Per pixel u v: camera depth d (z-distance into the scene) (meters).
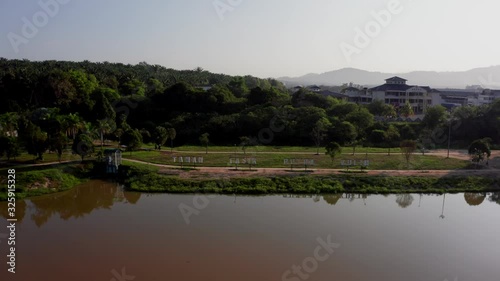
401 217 41.25
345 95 123.31
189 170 55.28
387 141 78.56
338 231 36.50
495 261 31.11
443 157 64.81
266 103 96.75
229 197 47.38
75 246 32.69
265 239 34.19
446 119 86.06
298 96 99.62
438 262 30.66
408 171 56.81
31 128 54.34
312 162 58.78
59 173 50.47
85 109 86.00
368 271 28.78
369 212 42.69
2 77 95.38
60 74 92.12
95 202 45.34
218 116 90.81
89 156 58.16
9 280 26.95
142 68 183.75
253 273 28.14
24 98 88.88
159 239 34.06
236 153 67.06
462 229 38.12
